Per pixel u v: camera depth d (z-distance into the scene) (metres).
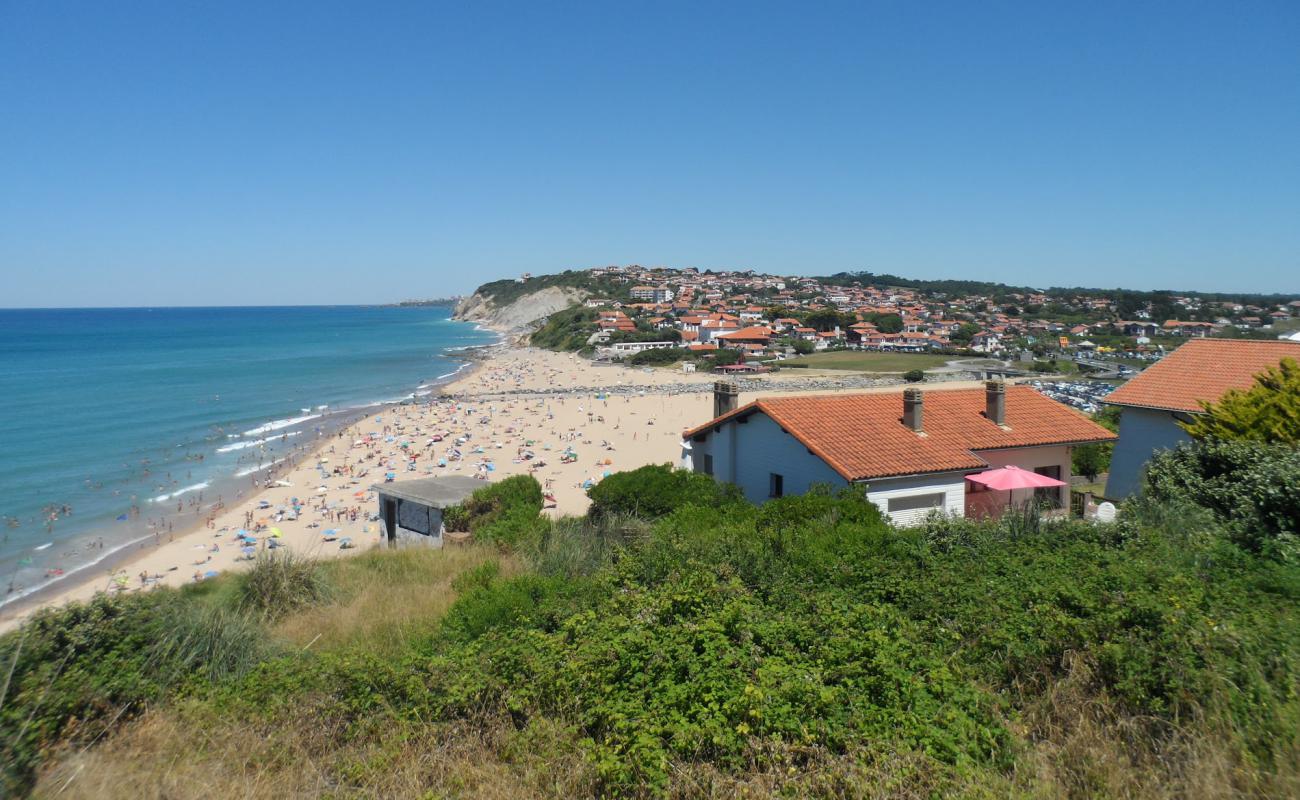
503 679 7.04
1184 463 14.59
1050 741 5.60
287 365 129.75
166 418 72.62
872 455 20.19
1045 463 22.84
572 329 186.88
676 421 78.19
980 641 7.44
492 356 161.25
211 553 33.53
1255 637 6.63
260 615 12.20
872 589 9.71
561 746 5.86
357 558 18.47
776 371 127.25
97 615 8.62
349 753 6.35
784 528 14.43
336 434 67.69
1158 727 5.71
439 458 58.06
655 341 167.88
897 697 6.06
